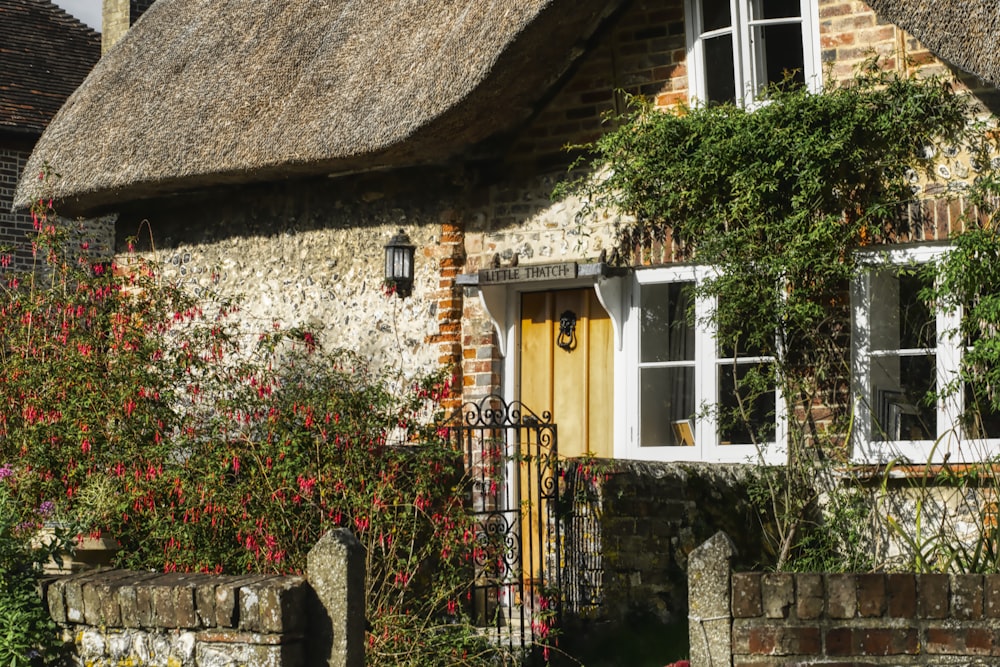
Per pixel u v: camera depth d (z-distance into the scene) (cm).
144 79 1247
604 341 996
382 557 712
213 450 738
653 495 847
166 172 1123
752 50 949
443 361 1037
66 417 767
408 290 1062
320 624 477
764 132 871
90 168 1188
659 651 769
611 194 959
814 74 920
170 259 1227
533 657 757
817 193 863
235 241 1182
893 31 889
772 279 859
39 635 523
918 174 862
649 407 970
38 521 693
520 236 1016
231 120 1106
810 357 892
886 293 884
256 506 713
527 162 1019
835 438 880
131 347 821
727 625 438
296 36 1152
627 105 979
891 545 851
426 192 1061
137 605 505
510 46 916
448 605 750
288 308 1137
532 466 995
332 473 718
